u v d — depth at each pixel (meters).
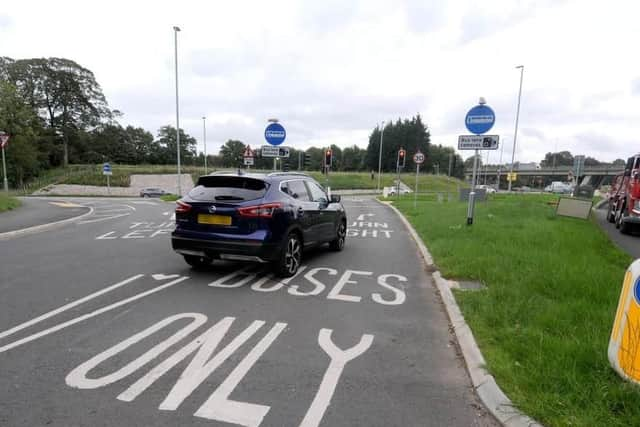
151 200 29.70
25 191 44.56
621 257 7.18
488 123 9.37
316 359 3.35
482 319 3.99
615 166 71.50
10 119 49.72
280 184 6.09
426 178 75.75
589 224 11.84
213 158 108.56
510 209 15.38
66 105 61.09
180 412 2.57
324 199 7.55
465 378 3.08
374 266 6.92
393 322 4.25
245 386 2.90
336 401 2.73
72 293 5.08
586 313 3.93
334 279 5.98
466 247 7.36
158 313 4.38
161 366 3.18
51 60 59.31
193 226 5.74
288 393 2.82
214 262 6.91
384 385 2.96
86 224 12.92
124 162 85.75
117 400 2.69
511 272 5.57
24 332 3.83
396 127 108.69
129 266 6.62
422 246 8.65
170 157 99.31
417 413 2.61
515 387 2.74
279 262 5.77
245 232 5.47
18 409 2.57
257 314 4.40
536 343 3.34
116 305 4.63
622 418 2.37
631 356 2.67
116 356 3.34
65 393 2.77
